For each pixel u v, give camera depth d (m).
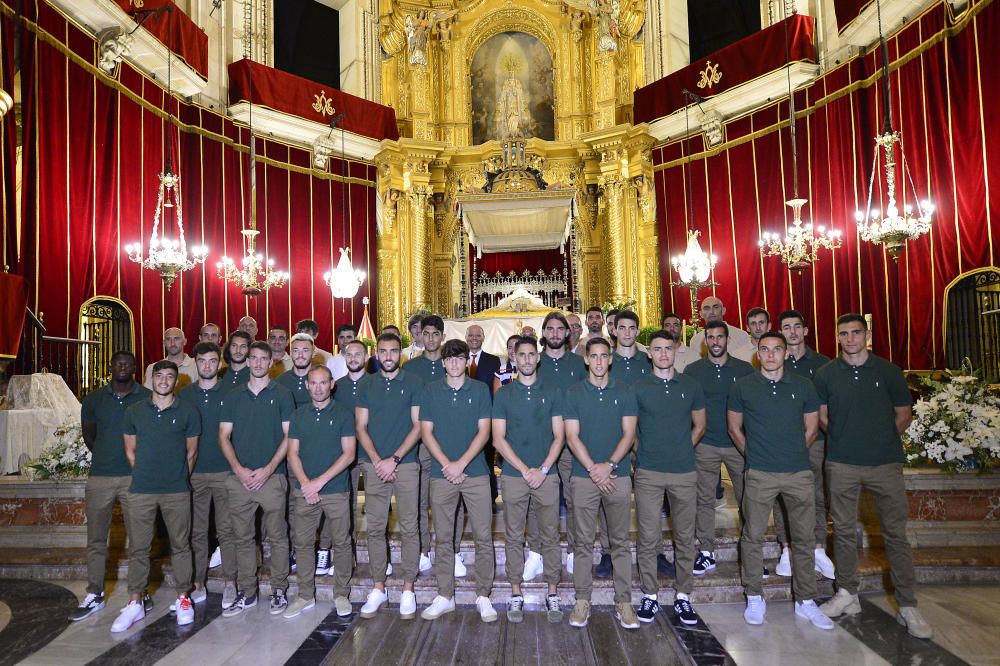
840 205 9.29
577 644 3.75
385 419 4.32
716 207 11.35
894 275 8.40
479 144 14.14
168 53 9.07
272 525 4.30
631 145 12.40
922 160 7.92
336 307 12.38
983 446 5.00
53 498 5.50
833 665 3.43
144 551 4.16
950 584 4.55
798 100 10.09
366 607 4.21
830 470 4.02
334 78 13.67
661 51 12.91
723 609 4.25
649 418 4.06
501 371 5.60
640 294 12.55
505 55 14.16
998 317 7.08
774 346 3.99
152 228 9.33
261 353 4.30
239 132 11.07
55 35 7.62
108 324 8.72
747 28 12.30
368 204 13.00
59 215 7.65
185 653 3.73
